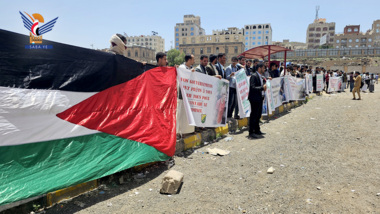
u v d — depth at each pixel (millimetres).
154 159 4418
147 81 4758
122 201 3424
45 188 3039
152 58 123750
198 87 5906
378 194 3424
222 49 97562
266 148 5691
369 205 3184
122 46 4477
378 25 112312
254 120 6672
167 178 3725
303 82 13000
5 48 2918
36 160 3104
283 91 10758
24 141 3031
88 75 3758
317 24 130000
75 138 3516
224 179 4113
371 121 8211
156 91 4918
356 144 5750
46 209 3164
